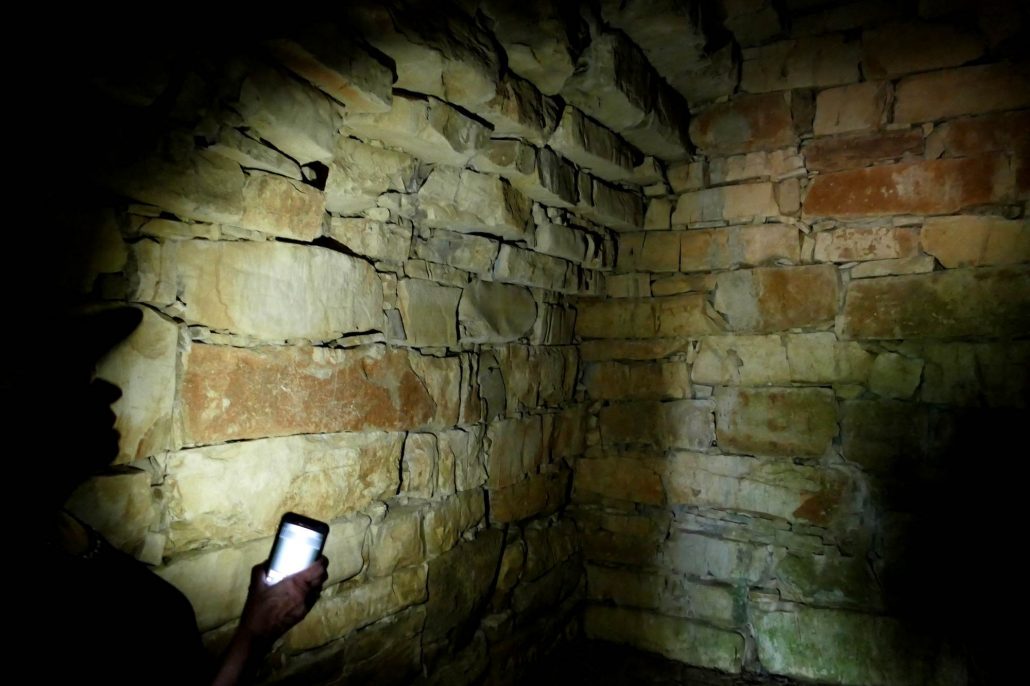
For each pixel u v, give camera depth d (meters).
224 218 1.26
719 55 2.20
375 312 1.69
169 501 1.22
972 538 2.09
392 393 1.74
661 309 2.64
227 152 1.23
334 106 1.34
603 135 2.16
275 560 1.16
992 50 2.03
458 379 2.00
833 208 2.29
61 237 1.02
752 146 2.42
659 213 2.65
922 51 2.12
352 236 1.63
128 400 1.12
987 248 2.07
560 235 2.30
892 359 2.22
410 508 1.84
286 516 1.21
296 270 1.45
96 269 1.07
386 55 1.36
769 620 2.38
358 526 1.64
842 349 2.30
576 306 2.77
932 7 2.07
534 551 2.42
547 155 2.04
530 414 2.43
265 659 1.42
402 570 1.79
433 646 1.92
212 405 1.28
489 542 2.16
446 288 1.95
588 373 2.79
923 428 2.17
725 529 2.51
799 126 2.33
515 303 2.29
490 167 1.83
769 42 2.32
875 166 2.22
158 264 1.17
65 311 1.03
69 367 1.03
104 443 1.08
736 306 2.47
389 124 1.47
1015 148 2.02
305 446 1.49
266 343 1.40
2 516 0.94
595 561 2.73
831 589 2.30
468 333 2.06
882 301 2.22
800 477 2.36
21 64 0.91
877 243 2.23
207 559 1.29
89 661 0.82
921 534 2.16
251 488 1.37
